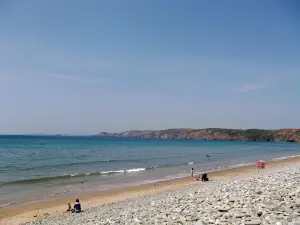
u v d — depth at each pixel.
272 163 61.09
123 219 14.23
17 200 28.55
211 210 11.98
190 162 65.94
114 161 66.81
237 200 13.01
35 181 39.03
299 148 149.50
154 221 11.97
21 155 79.62
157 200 21.58
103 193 31.31
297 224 8.34
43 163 61.25
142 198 26.81
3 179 41.00
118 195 30.06
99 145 145.25
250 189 15.63
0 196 30.31
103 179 40.97
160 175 44.56
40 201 28.06
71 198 29.17
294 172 22.72
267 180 19.23
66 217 21.44
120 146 139.25
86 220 17.77
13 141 179.38
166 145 161.75
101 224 14.18
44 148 112.88
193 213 12.09
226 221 9.81
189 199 17.00
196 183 35.62
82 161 65.81
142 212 15.48
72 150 103.56
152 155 86.62
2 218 22.50
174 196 21.17
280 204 11.02
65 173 46.84
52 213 23.69
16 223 21.17
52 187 35.09
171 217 12.16
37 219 21.88
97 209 23.61
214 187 22.53
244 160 71.69
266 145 188.25
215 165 59.00
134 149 116.62
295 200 11.08
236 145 179.62
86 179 40.91
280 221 8.87
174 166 57.16
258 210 10.52
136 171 49.34
